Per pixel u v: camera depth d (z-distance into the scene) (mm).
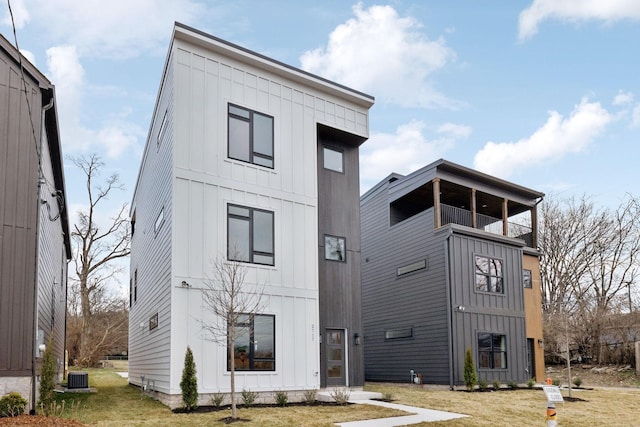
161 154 15320
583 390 18609
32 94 12180
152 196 16984
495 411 13391
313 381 14531
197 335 12867
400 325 21266
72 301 38469
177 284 12812
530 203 23562
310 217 15406
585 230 34469
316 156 15938
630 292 32094
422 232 20719
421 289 20422
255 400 13383
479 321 19672
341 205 16625
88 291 34781
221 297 12781
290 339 14359
